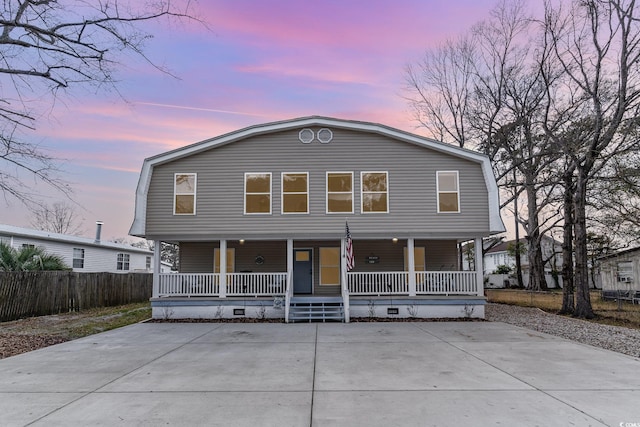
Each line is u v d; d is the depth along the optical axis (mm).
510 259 49688
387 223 13992
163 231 14070
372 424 4379
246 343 9398
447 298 13766
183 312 13844
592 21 13852
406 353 8156
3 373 6688
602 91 16047
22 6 8750
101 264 26750
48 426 4371
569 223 15586
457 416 4594
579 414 4641
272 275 15266
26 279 14109
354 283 14531
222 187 14242
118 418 4594
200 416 4645
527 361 7375
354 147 14344
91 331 11359
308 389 5695
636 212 17203
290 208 14117
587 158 14148
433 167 14211
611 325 12336
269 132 14344
